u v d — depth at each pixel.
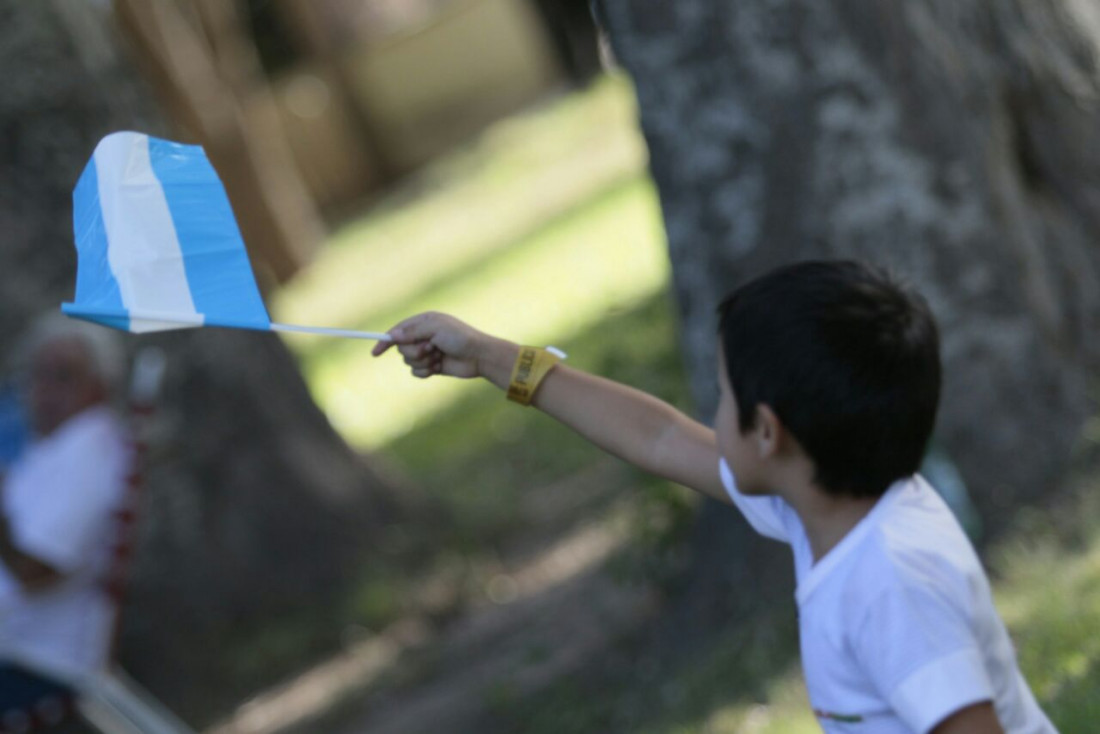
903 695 5.55
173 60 42.25
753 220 14.85
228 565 22.52
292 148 67.38
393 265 51.34
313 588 22.84
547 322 34.50
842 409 5.70
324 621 22.41
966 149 14.50
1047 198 15.18
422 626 21.92
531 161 58.69
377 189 69.25
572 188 50.47
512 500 25.16
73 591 13.80
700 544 16.20
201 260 6.67
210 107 45.28
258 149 49.31
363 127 68.81
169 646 21.84
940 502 6.10
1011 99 15.02
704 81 14.73
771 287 5.92
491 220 51.84
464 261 46.81
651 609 17.20
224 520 22.55
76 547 13.70
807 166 14.55
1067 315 14.88
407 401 36.06
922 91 14.34
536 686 17.23
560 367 7.44
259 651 22.08
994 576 13.72
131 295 6.46
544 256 41.84
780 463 6.00
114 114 22.66
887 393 5.71
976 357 14.54
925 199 14.45
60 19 22.11
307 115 67.69
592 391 7.38
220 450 22.64
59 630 13.78
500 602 21.66
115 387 21.84
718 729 13.24
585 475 25.33
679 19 14.65
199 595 22.27
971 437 14.50
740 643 14.61
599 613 18.41
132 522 14.11
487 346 7.40
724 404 6.12
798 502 6.07
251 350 23.48
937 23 14.53
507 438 29.03
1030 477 14.38
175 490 22.22
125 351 21.97
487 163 62.16
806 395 5.72
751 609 15.23
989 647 5.89
